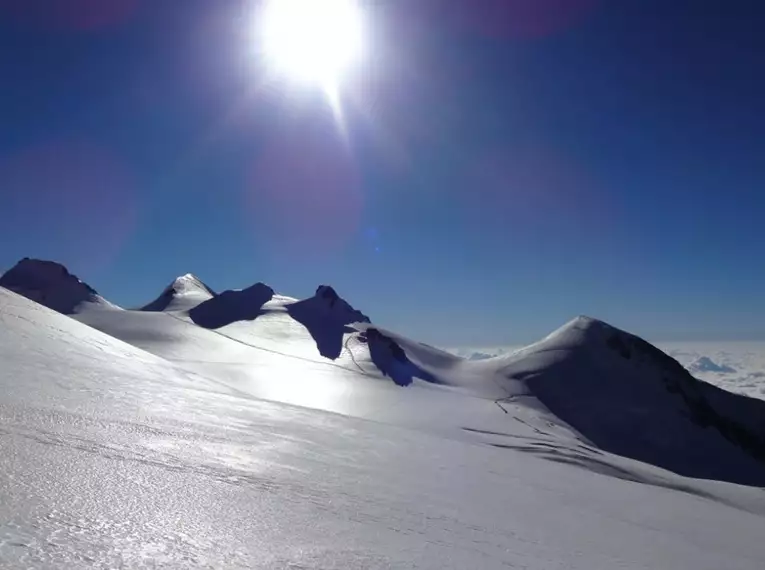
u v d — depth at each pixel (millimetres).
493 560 8242
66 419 10922
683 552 12422
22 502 5938
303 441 15109
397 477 13219
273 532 6973
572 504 15555
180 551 5645
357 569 6379
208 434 12844
